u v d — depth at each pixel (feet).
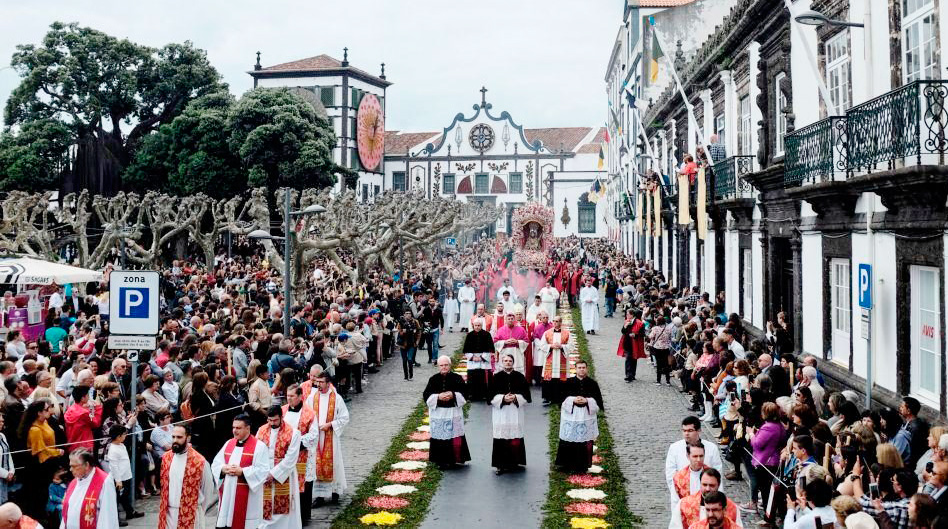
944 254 35.04
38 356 47.42
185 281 100.37
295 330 63.16
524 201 311.06
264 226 88.43
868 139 39.83
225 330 55.01
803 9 55.16
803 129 49.88
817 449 30.58
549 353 62.08
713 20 131.75
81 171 169.48
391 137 334.24
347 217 94.22
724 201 71.97
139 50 177.99
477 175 314.55
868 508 24.67
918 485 24.84
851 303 46.50
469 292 102.99
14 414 33.76
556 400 61.57
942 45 35.73
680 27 132.26
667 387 67.36
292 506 32.78
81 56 170.91
